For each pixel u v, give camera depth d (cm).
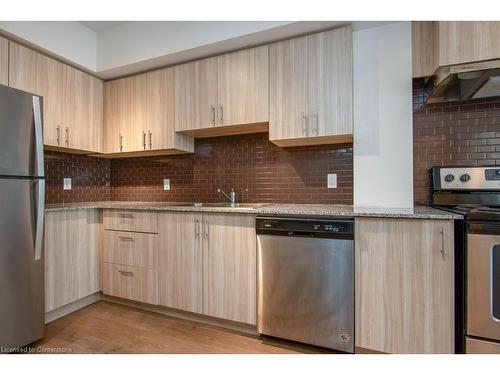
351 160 225
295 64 205
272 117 211
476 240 141
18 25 205
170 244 220
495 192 185
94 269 246
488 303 140
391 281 157
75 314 226
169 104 250
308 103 201
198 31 221
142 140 262
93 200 306
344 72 193
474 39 156
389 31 201
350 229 164
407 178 199
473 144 198
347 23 194
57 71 238
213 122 230
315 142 225
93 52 264
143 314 227
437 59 175
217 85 229
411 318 153
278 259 181
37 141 179
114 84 277
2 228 162
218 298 202
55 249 213
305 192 239
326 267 170
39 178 181
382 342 158
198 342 185
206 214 206
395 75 200
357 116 209
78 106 256
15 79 206
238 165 264
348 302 165
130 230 236
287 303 179
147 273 228
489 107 195
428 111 206
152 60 245
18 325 171
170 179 296
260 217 187
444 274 148
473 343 142
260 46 217
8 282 166
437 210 172
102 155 302
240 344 183
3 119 162
